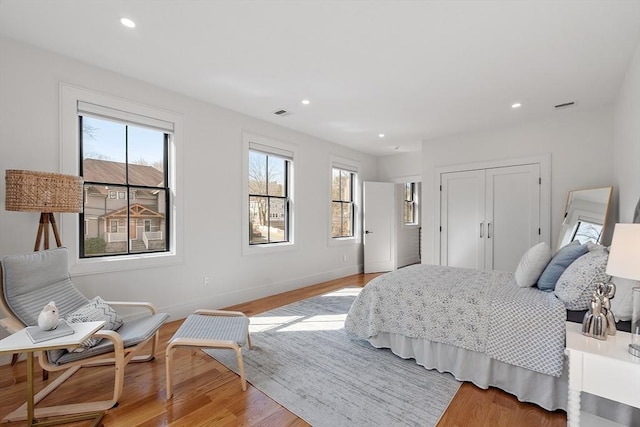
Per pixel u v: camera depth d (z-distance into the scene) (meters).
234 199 3.92
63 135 2.62
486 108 3.76
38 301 1.94
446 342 2.19
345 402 1.89
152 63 2.74
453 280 2.56
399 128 4.59
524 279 2.30
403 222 7.08
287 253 4.66
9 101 2.37
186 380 2.14
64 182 2.30
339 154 5.63
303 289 4.78
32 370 1.64
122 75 2.96
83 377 2.17
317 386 2.07
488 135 4.59
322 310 3.71
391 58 2.61
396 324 2.47
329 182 5.40
